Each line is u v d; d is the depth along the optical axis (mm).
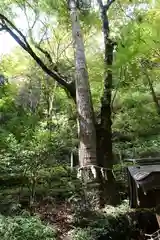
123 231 5762
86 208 6117
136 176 3885
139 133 12328
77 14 7926
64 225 5891
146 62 9094
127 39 6891
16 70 12219
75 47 7727
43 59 11273
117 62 7043
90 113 7363
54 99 12375
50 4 8391
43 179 8141
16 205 6270
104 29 8055
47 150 7555
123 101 11938
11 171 8039
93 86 10016
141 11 8383
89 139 7137
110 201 6883
